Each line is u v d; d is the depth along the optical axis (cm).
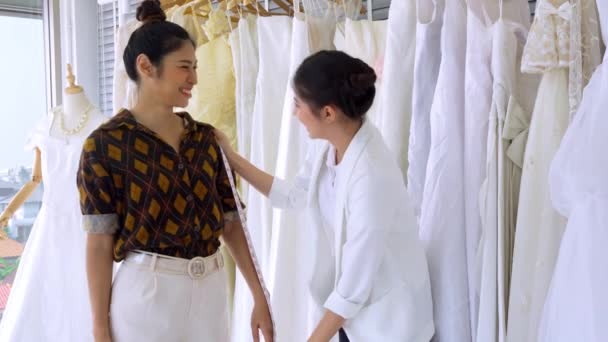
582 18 144
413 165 175
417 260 153
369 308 151
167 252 146
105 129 142
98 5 381
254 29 231
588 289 125
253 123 221
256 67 229
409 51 182
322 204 161
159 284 144
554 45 144
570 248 130
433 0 171
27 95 371
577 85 141
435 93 166
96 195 141
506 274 160
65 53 372
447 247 162
